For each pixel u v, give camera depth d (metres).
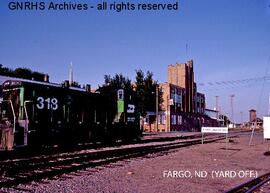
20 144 18.81
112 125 28.55
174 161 17.55
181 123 77.56
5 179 11.29
